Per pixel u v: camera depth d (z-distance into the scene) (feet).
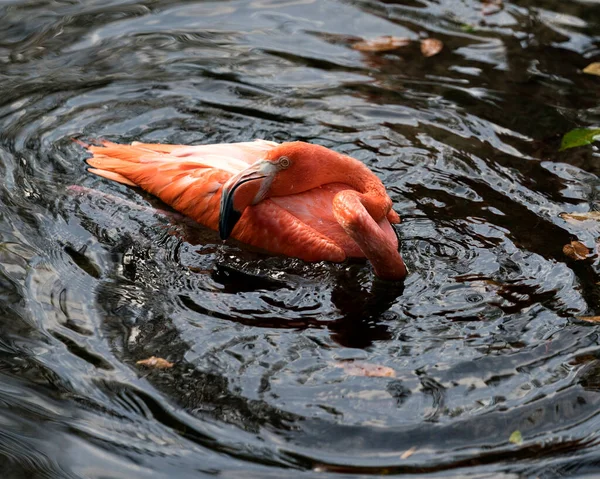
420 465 12.77
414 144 22.17
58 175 20.47
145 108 23.50
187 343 15.29
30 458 12.85
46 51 26.08
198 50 26.40
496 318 16.05
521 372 14.65
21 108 23.15
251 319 16.03
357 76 25.30
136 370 14.61
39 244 17.94
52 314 15.92
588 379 14.42
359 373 14.65
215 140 22.29
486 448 13.10
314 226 18.11
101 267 17.37
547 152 21.81
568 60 25.99
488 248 18.22
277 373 14.62
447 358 15.01
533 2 29.32
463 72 25.49
